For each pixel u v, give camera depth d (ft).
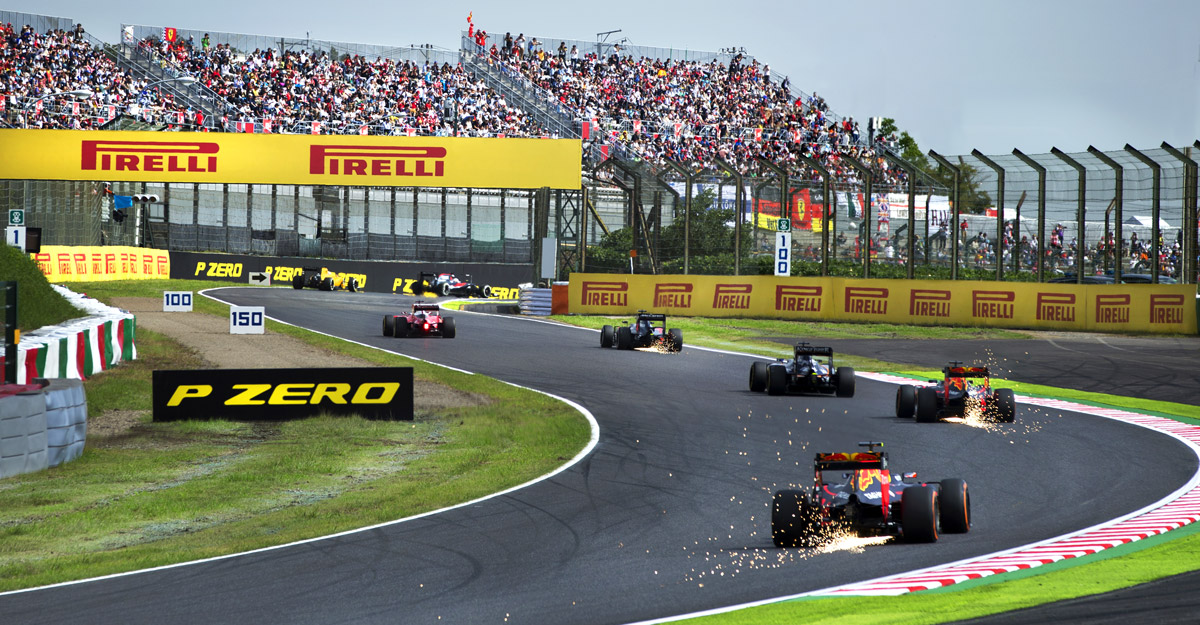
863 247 312.91
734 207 358.43
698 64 566.36
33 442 114.42
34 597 67.77
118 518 94.94
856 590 61.36
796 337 258.16
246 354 212.02
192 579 71.10
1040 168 268.62
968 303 272.72
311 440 134.72
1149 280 273.75
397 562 74.59
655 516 88.94
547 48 542.57
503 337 253.85
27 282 222.48
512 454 123.54
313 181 357.82
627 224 353.10
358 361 205.36
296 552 78.54
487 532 84.17
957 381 140.26
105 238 403.13
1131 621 52.49
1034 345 240.94
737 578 66.80
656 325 280.31
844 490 77.41
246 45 490.08
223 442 133.90
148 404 158.71
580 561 73.56
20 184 358.64
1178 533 75.87
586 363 207.31
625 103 511.40
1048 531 79.30
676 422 141.18
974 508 89.30
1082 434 130.00
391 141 358.23
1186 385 180.86
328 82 469.98
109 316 201.98
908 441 125.08
